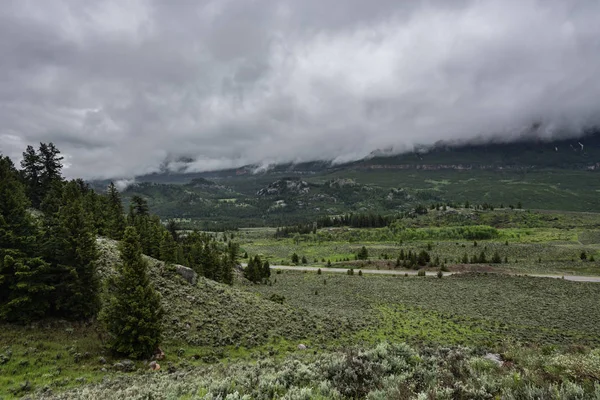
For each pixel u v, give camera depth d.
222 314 35.06
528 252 128.50
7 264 23.69
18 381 18.86
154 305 25.84
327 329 36.19
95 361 22.64
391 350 11.76
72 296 25.92
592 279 84.38
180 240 91.50
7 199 26.42
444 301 59.56
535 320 45.25
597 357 8.82
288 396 8.80
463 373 9.60
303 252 167.50
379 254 144.00
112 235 61.03
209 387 10.34
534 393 7.21
